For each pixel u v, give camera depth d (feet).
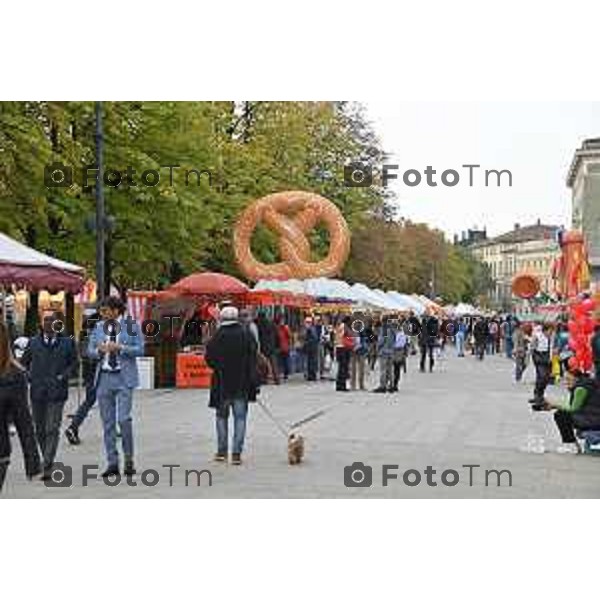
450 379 128.88
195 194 122.01
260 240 145.69
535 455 53.98
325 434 63.10
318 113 174.50
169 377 104.27
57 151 103.86
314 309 144.46
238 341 49.70
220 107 144.77
